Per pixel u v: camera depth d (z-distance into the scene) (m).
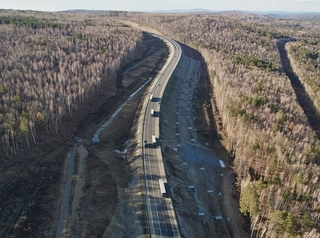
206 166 118.50
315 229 81.50
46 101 121.06
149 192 92.75
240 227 92.75
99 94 154.75
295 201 92.94
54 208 84.19
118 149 117.25
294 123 134.25
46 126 114.38
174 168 108.25
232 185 110.75
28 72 147.25
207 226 90.31
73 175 97.50
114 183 96.75
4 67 147.38
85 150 110.75
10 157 99.12
